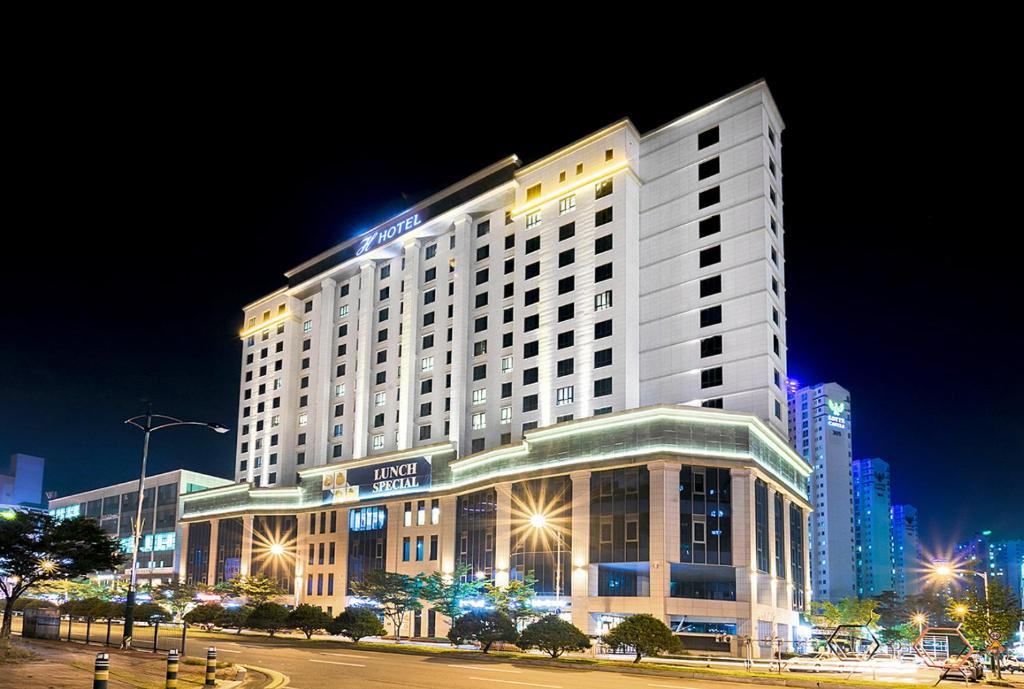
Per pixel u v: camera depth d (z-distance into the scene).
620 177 81.06
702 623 64.38
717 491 64.69
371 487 97.31
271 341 123.19
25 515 49.47
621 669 38.00
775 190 77.56
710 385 72.56
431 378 96.94
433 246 102.75
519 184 90.12
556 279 84.00
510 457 76.75
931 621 127.25
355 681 28.55
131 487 144.50
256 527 111.00
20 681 23.12
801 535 81.00
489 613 48.44
